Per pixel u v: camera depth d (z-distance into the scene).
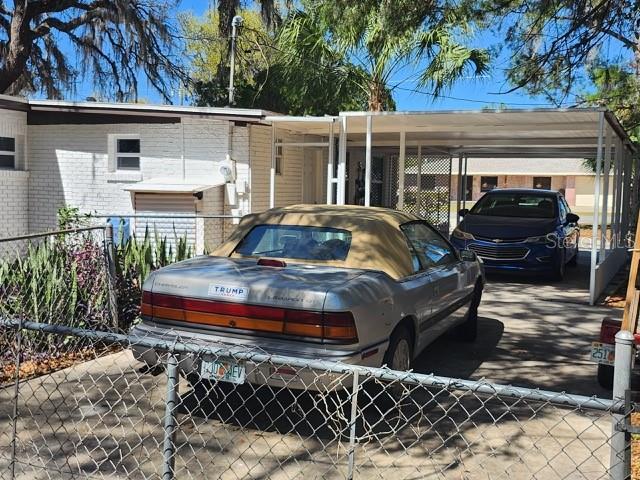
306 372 4.32
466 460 4.32
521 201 13.91
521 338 7.84
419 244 6.18
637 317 5.38
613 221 13.41
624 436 2.68
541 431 4.84
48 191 13.85
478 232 12.56
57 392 5.42
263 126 13.54
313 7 14.93
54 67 21.56
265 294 4.54
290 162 14.92
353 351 4.41
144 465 4.18
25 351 6.19
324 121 11.88
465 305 7.03
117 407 5.11
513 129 12.34
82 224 12.50
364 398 5.03
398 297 5.04
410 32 9.88
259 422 4.89
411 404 5.32
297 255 5.50
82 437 4.56
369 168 11.30
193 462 4.24
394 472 4.14
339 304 4.40
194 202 12.38
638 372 5.66
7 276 6.44
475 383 2.89
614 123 10.90
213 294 4.66
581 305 10.13
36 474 4.02
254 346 4.46
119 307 7.19
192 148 13.18
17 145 13.77
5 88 19.80
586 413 5.21
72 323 6.50
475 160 43.19
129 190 12.47
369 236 5.54
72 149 13.68
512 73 10.98
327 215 5.86
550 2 9.37
